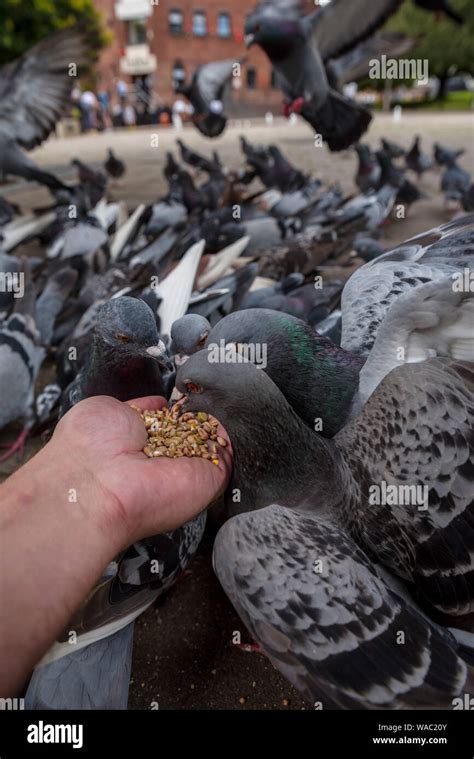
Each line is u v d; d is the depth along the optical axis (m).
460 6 3.77
